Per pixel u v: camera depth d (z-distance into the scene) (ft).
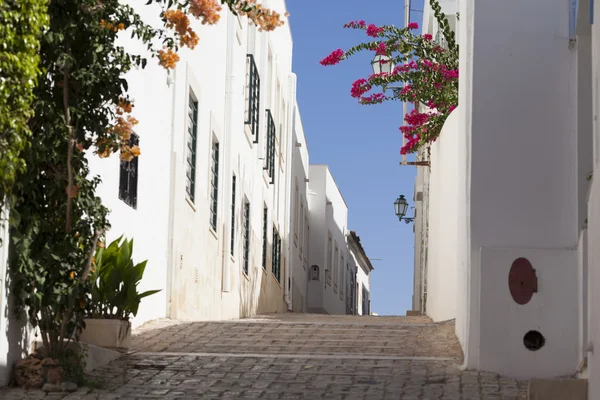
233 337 45.52
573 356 36.24
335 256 152.15
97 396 31.27
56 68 31.40
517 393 33.14
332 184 147.95
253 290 83.30
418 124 62.13
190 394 32.32
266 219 92.43
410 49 62.75
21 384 31.37
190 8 33.06
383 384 34.27
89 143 32.48
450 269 53.88
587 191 35.58
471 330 36.91
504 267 36.78
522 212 37.81
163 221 53.67
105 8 32.04
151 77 50.83
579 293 36.29
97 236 32.37
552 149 38.09
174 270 55.01
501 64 38.55
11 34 25.09
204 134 62.90
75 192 31.32
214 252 66.33
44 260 31.58
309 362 38.37
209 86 64.08
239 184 75.10
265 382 34.47
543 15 38.65
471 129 38.42
